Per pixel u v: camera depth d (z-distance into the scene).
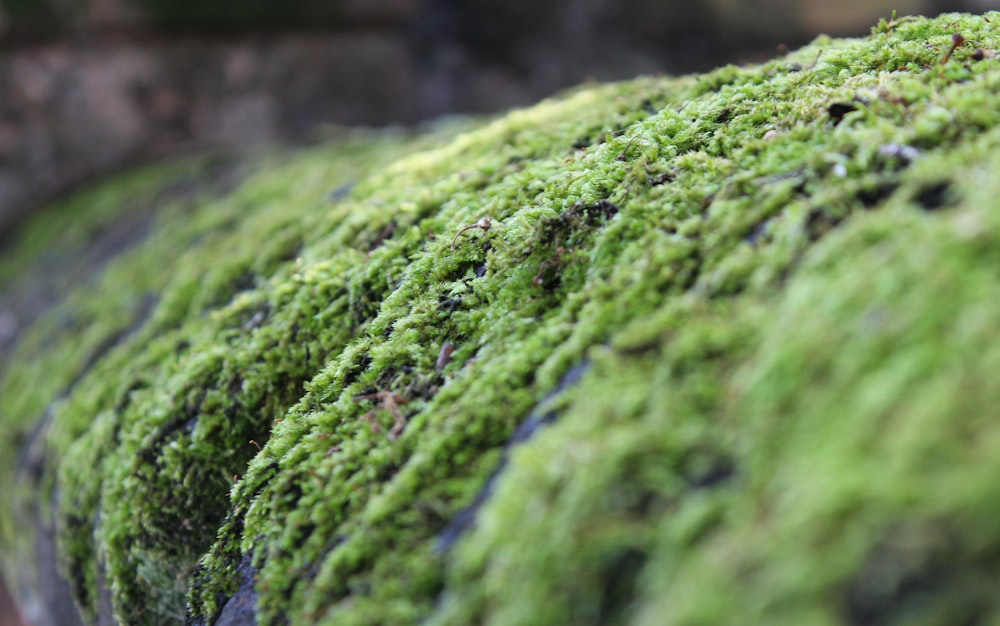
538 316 0.26
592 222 0.27
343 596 0.25
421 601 0.24
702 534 0.22
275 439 0.28
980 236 0.22
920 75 0.27
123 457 0.31
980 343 0.22
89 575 0.32
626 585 0.22
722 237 0.25
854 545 0.21
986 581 0.20
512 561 0.23
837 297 0.23
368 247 0.32
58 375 0.40
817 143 0.26
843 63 0.29
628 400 0.23
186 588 0.30
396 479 0.25
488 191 0.31
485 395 0.25
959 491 0.20
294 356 0.30
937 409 0.21
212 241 0.42
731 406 0.23
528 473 0.23
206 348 0.32
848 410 0.22
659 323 0.24
